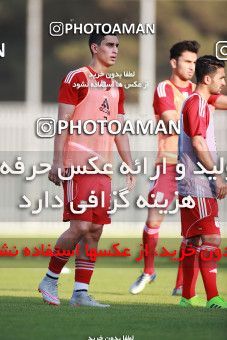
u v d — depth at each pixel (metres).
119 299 26.48
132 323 20.88
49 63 101.00
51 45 101.69
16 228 63.78
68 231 23.72
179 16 102.50
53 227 64.12
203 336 19.23
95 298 26.61
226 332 19.70
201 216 23.94
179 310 23.33
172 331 19.84
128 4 106.88
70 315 21.95
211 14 102.38
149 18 70.19
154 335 19.34
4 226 64.06
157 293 28.48
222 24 102.56
